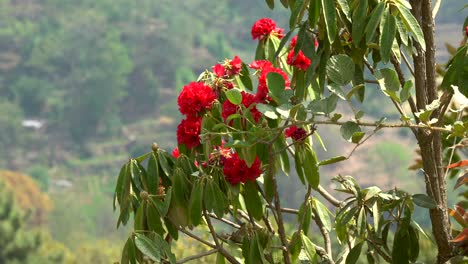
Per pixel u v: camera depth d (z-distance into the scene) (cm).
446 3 6806
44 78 9250
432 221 349
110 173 8356
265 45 396
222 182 355
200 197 341
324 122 308
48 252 3853
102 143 8788
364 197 352
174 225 355
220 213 343
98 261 3781
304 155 349
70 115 8900
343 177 356
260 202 357
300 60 362
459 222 343
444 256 350
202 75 372
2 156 8531
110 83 9012
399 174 6016
